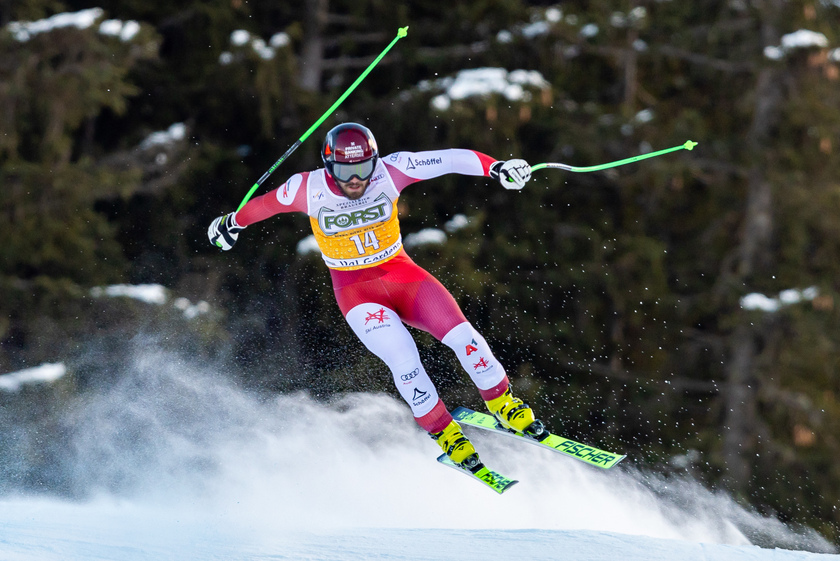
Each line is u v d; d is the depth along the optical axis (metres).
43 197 42.31
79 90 41.47
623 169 49.84
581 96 53.47
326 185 16.14
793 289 48.97
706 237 52.50
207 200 46.84
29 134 43.62
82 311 40.22
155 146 45.47
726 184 51.56
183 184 46.44
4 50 40.91
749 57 50.28
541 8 50.62
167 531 15.16
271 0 50.28
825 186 49.59
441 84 45.44
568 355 47.88
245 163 47.84
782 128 49.84
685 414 49.25
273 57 44.53
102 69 40.84
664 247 50.19
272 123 47.34
